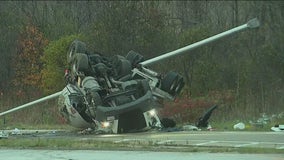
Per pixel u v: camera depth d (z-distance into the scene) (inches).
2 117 4170.8
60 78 4820.4
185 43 5098.4
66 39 4909.0
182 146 1930.4
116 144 2043.6
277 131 2503.7
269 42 5994.1
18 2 7180.1
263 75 5231.3
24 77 5526.6
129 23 5004.9
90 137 2429.9
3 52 5664.4
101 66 2792.8
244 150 1772.9
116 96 2625.5
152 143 2034.9
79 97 2780.5
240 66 5295.3
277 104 4185.5
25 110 4426.7
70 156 1822.1
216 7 7687.0
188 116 4082.2
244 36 6176.2
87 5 7052.2
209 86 4995.1
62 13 6865.2
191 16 7431.1
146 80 2731.3
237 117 3890.3
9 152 1995.6
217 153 1745.8
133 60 3006.9
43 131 3161.9
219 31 6540.4
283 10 6609.3
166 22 5674.2
